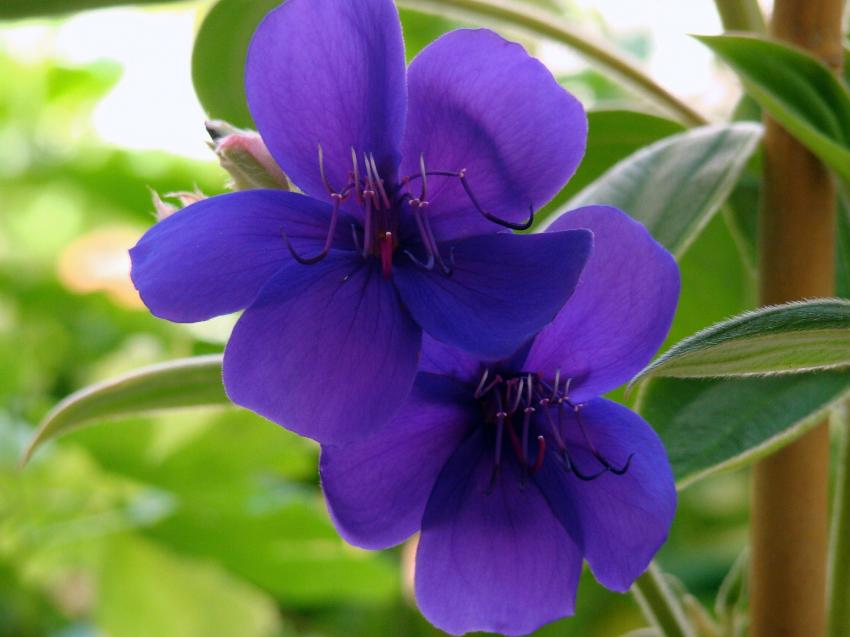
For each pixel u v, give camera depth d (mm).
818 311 310
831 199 384
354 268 313
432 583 319
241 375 300
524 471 318
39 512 742
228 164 340
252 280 307
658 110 480
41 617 822
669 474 309
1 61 1110
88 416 381
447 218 320
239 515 712
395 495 319
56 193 1083
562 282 294
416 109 317
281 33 309
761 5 441
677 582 432
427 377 324
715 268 470
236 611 770
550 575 317
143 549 752
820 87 370
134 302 971
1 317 961
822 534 383
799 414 361
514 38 800
